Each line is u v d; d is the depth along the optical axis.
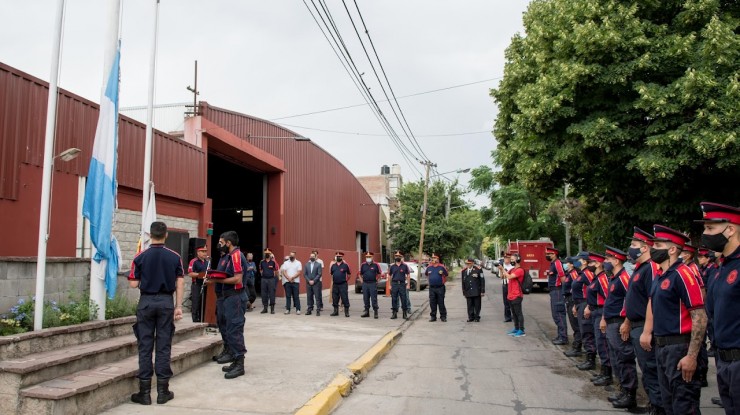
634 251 5.85
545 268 28.59
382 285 25.84
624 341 6.39
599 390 7.39
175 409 5.61
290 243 24.72
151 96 9.47
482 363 9.32
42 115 10.23
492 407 6.50
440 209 43.47
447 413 6.24
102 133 7.57
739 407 3.88
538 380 8.01
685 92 10.25
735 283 3.93
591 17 11.70
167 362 5.91
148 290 5.84
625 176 12.82
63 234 10.72
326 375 7.30
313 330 12.15
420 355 10.07
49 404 4.87
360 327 13.10
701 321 4.49
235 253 7.05
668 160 10.46
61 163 10.69
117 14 7.85
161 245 6.03
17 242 9.61
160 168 14.24
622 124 11.57
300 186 26.28
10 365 5.14
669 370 4.84
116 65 7.79
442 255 42.69
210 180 25.30
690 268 4.77
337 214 32.66
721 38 10.38
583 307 8.86
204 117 17.44
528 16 16.55
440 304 15.56
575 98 12.02
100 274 7.31
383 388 7.46
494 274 53.06
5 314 6.29
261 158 21.20
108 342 6.76
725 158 9.98
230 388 6.51
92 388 5.27
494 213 39.09
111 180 7.55
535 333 13.12
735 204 11.59
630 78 11.37
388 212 52.31
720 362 4.06
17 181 9.66
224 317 7.46
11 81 9.57
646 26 11.42
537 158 12.91
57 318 6.58
